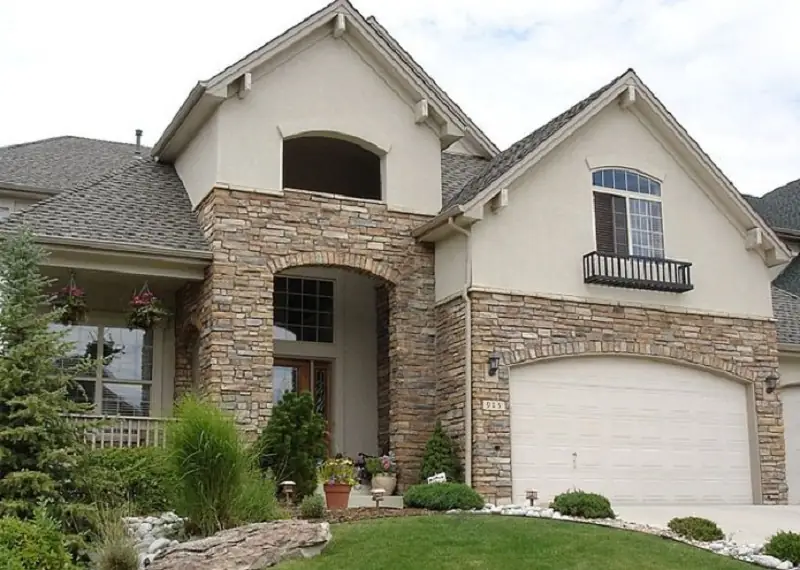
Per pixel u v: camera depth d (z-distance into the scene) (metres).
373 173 22.06
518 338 18.08
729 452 19.73
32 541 9.83
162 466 13.29
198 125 18.95
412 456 18.16
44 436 12.25
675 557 11.98
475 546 11.91
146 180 19.70
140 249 17.09
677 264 19.67
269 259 17.84
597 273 18.83
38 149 24.23
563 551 11.87
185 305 18.81
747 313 20.42
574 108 19.98
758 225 20.62
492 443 17.44
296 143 20.98
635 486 18.64
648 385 19.25
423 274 19.03
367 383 20.80
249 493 12.98
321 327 20.70
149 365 18.88
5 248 13.38
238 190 17.86
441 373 18.48
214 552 11.24
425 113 19.47
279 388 20.30
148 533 12.59
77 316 17.20
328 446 20.17
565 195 19.11
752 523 16.02
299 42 18.84
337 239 18.47
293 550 11.45
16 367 12.41
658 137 20.33
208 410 13.07
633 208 19.78
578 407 18.47
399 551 11.61
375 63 19.53
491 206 18.31
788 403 22.52
